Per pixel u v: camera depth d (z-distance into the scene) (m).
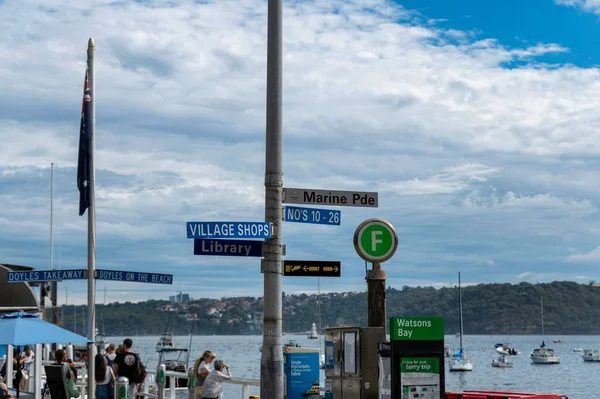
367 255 13.88
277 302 12.89
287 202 13.47
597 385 97.00
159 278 18.25
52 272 18.80
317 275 13.64
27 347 27.91
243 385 18.03
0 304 29.45
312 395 16.34
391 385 12.33
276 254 12.99
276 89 13.12
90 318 18.59
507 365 141.88
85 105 19.12
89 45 19.25
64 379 19.64
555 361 153.12
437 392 12.44
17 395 20.66
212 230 12.68
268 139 13.12
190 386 20.12
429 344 12.47
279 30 13.16
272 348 12.80
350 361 13.74
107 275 18.69
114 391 20.36
